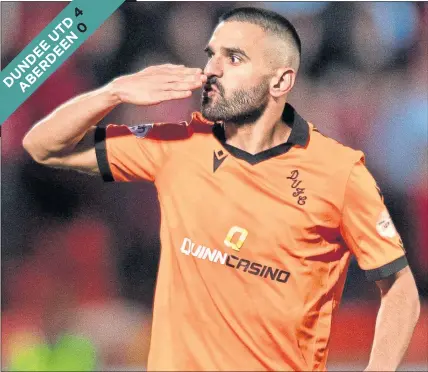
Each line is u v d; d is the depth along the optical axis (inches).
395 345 571.8
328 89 1514.5
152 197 1424.7
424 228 1416.1
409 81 1523.1
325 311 582.6
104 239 1396.4
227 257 568.1
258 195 569.9
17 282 1348.4
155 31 1505.9
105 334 1278.3
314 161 572.7
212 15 1519.4
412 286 584.4
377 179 1473.9
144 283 1384.1
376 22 1530.5
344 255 590.6
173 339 575.2
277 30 581.0
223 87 571.2
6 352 1202.0
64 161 601.6
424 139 1493.6
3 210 1382.9
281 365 572.4
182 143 593.3
